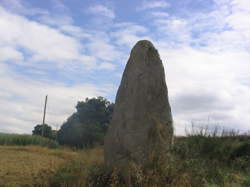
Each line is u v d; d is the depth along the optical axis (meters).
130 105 7.37
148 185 6.02
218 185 6.73
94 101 21.95
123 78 7.78
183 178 6.22
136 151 7.05
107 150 7.45
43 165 8.15
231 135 10.73
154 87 7.45
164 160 6.77
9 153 10.32
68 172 6.91
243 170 8.45
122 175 6.65
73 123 20.56
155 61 7.64
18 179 6.70
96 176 6.83
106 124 21.20
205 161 8.17
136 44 7.86
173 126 7.49
